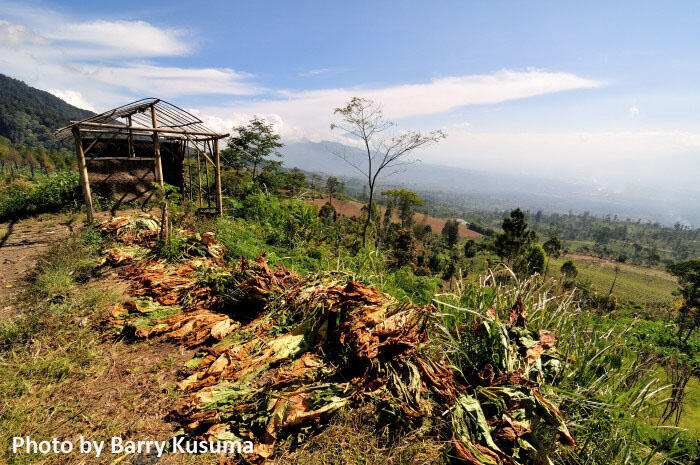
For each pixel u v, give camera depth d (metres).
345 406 2.67
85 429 2.49
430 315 3.24
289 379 2.86
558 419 2.40
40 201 9.37
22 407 2.65
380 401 2.72
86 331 3.71
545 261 39.59
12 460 2.20
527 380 2.66
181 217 8.53
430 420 2.58
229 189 14.80
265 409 2.62
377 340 3.06
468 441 2.34
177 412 2.60
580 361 3.11
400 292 4.68
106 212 9.38
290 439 2.42
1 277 5.18
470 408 2.51
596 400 2.74
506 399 2.57
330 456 2.32
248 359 3.21
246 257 5.70
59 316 3.91
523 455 2.36
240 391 2.78
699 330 12.16
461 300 3.77
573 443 2.32
